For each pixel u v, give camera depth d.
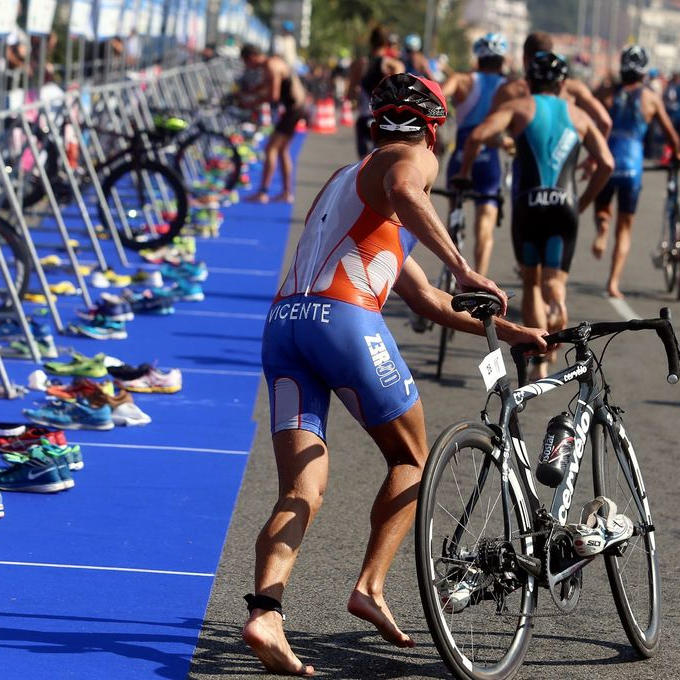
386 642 6.91
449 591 6.09
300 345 6.31
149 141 20.94
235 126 37.09
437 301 6.87
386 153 6.27
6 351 13.56
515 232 12.88
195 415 11.73
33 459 9.23
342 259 6.30
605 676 6.60
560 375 6.83
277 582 6.09
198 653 6.66
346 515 9.12
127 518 8.80
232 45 54.50
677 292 18.94
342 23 114.25
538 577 6.43
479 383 13.45
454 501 6.17
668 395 13.28
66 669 6.36
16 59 20.94
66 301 16.78
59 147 18.03
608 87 18.25
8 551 8.02
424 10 140.12
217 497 9.37
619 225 18.58
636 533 7.05
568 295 18.80
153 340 14.94
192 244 21.00
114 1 23.28
